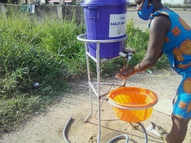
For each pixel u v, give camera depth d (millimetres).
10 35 4238
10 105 2795
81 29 4898
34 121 2602
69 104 2986
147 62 1665
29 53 3645
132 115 1789
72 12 5742
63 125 2547
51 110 2834
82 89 3418
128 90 2094
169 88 3553
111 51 1952
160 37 1564
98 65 1969
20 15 5398
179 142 1777
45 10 5875
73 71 3791
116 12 1833
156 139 2307
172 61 1717
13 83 3123
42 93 3193
